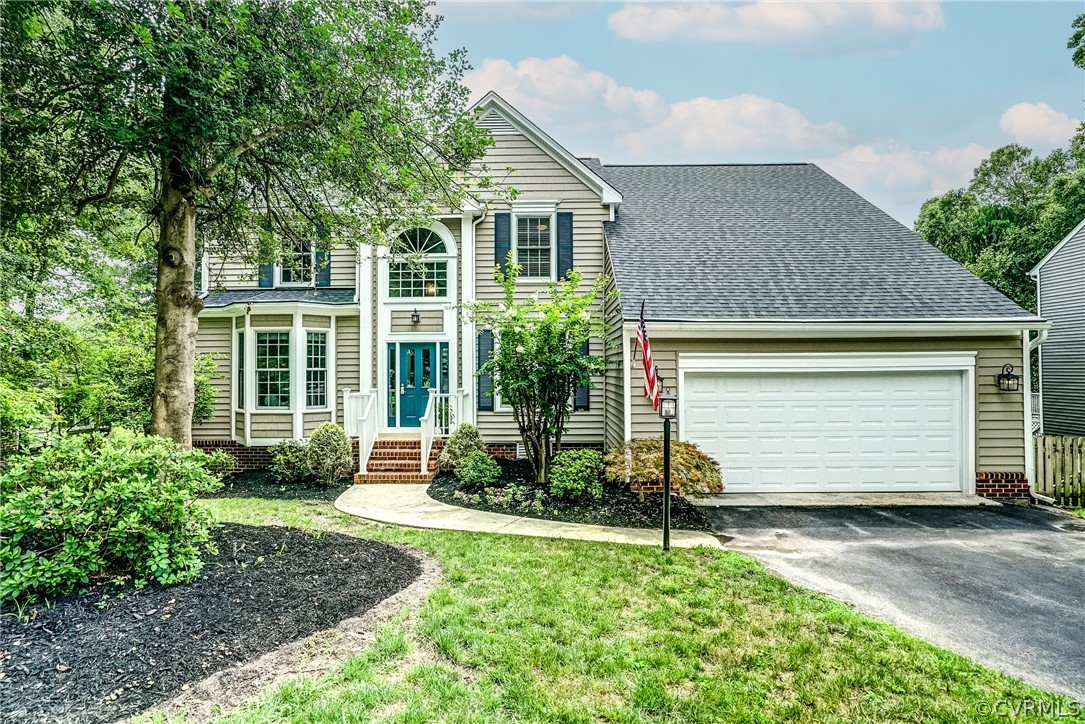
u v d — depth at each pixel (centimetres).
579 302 853
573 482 779
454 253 1157
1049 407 1656
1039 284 1703
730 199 1291
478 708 285
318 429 984
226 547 502
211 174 633
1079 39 1573
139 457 420
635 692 303
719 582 479
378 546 562
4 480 377
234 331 1134
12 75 511
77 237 979
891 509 787
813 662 343
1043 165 2881
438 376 1153
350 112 628
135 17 519
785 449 884
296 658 332
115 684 293
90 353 941
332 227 818
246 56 570
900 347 876
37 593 367
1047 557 575
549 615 402
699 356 878
